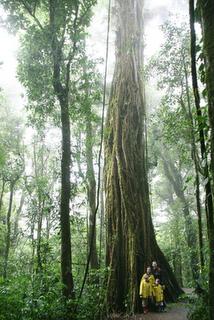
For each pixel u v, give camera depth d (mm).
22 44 9031
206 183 3023
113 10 17922
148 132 21859
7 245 18203
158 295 12320
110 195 14594
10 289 7348
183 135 11727
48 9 9125
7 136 22297
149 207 14602
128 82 16062
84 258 16391
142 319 11180
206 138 3412
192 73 3393
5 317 6453
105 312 11805
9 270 15211
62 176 8508
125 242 13609
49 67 9172
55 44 8664
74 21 8633
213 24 2533
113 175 14742
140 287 12250
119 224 13992
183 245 23750
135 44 16891
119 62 16578
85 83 9375
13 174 18719
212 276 2480
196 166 8383
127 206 13906
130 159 14680
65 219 8320
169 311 12203
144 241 13648
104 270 11625
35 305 7059
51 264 10547
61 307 7441
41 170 20578
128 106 15594
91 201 16031
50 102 9406
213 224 2881
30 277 8453
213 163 2459
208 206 2975
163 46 12109
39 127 10625
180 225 24531
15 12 8883
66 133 8695
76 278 12305
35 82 9227
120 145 15016
